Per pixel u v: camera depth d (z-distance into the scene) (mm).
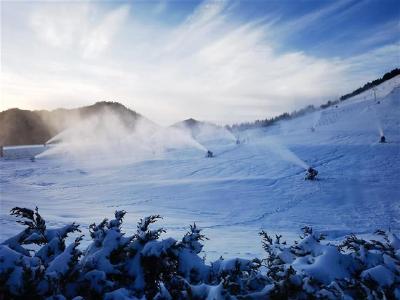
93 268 2629
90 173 51344
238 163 51281
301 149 57594
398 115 88188
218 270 2807
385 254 2713
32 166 60062
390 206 25562
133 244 2889
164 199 30578
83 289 2555
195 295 2381
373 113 96812
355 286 2350
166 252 2779
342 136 68438
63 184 41125
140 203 28656
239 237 14719
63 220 15539
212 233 16078
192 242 3035
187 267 2789
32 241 2896
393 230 18641
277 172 42688
